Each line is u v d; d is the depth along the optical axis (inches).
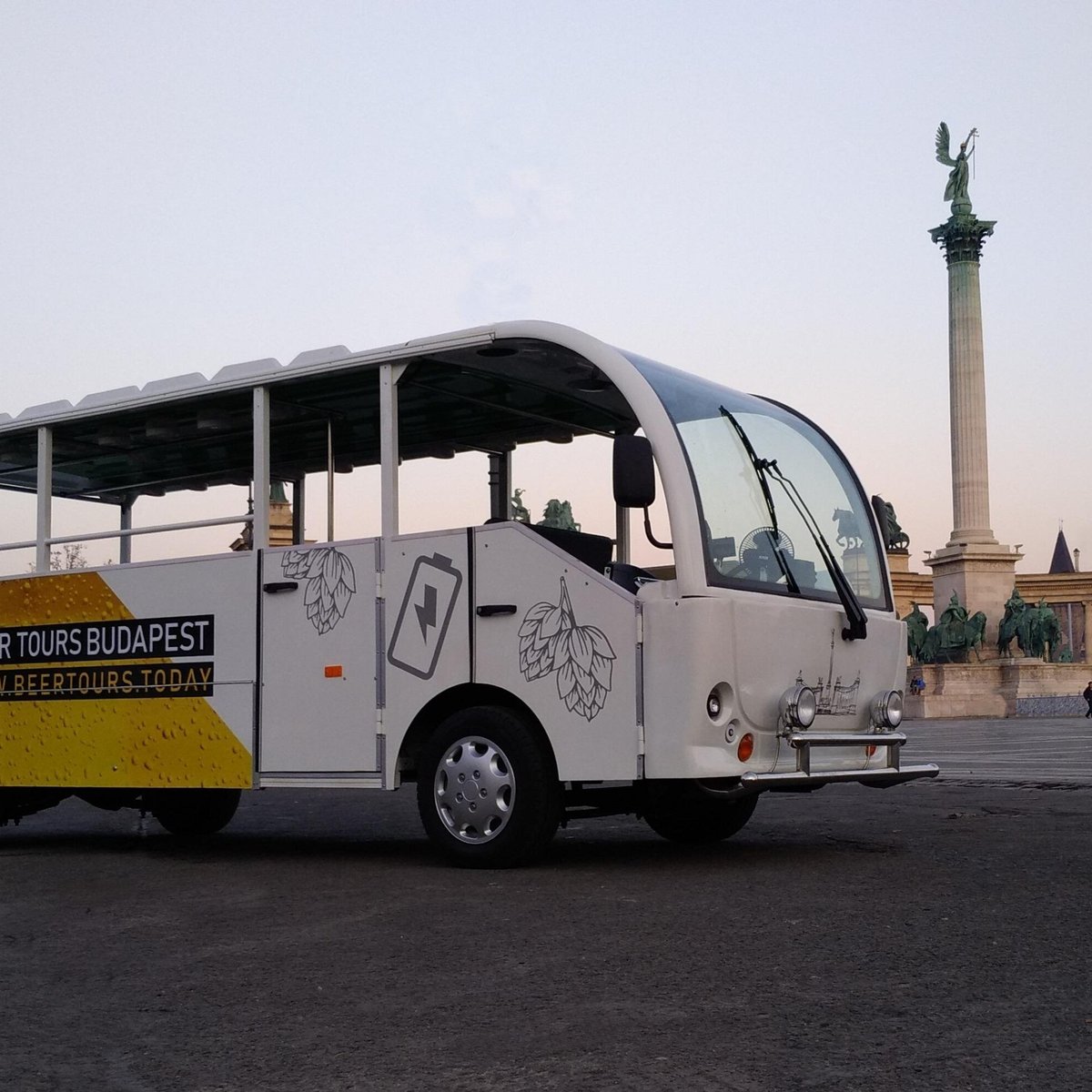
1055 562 4872.0
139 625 394.0
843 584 350.3
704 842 385.4
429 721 351.9
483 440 398.6
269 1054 171.5
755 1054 165.0
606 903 271.9
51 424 426.0
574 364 349.7
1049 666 2541.8
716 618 305.3
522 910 265.9
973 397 2628.0
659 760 304.3
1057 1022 177.0
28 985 214.7
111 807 445.7
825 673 338.3
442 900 280.7
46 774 410.0
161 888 315.6
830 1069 158.4
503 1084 156.3
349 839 424.2
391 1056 168.7
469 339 341.1
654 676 306.2
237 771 370.3
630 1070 159.9
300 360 370.0
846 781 328.5
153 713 389.1
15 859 387.9
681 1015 183.9
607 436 391.9
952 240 2640.3
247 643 371.9
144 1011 195.3
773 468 348.2
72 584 411.2
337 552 358.0
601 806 349.4
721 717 307.0
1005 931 235.6
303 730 359.3
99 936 254.2
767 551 331.3
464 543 336.8
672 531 309.9
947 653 2593.5
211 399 391.9
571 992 198.1
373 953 229.6
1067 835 377.1
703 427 331.0
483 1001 194.4
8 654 422.9
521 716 329.4
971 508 2630.4
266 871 341.1
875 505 382.0
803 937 232.5
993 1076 155.3
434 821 333.1
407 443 386.9
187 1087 159.5
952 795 536.1
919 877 298.8
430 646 339.6
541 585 323.3
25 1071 167.5
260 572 371.6
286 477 397.7
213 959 229.0
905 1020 178.9
